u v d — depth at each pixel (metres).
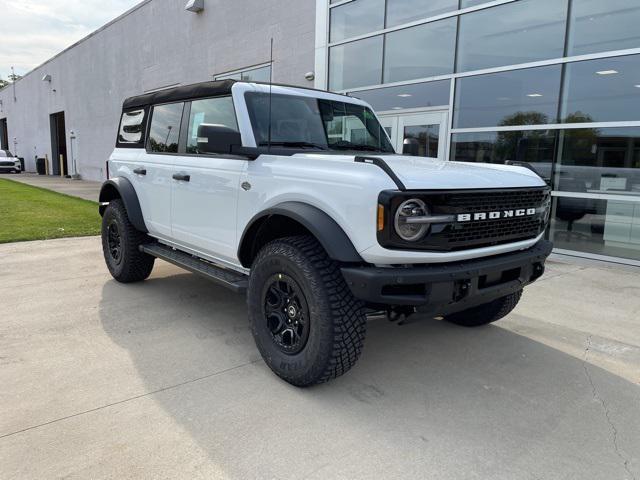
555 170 7.52
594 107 7.05
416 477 2.25
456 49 8.55
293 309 3.06
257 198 3.37
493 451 2.46
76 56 24.86
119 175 5.30
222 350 3.64
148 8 17.91
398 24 9.45
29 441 2.45
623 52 6.67
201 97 4.10
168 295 5.02
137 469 2.25
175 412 2.76
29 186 19.92
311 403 2.90
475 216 2.85
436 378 3.28
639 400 3.03
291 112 3.88
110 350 3.60
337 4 10.59
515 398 3.03
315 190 2.95
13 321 4.18
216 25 14.42
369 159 2.76
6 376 3.15
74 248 7.51
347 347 2.84
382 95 9.95
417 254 2.68
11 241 7.95
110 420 2.66
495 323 4.40
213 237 3.88
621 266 6.77
